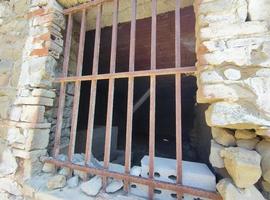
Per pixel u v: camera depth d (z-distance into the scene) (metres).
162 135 7.48
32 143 1.64
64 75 1.78
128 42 2.91
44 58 1.76
